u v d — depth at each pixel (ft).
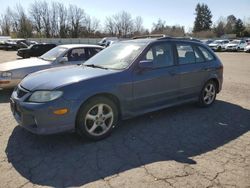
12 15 255.29
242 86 30.17
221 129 15.81
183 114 18.47
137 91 15.07
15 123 16.46
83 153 12.53
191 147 13.29
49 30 249.34
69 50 26.96
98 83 13.46
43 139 13.99
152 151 12.80
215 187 9.87
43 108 12.14
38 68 25.07
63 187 9.89
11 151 12.69
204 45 20.24
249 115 18.58
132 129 15.55
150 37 18.52
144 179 10.35
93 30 261.85
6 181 10.23
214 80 20.59
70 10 248.73
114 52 16.85
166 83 16.57
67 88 12.62
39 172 10.89
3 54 90.58
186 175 10.64
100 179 10.39
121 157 12.16
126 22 268.62
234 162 11.79
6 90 26.37
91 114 13.55
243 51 123.03
